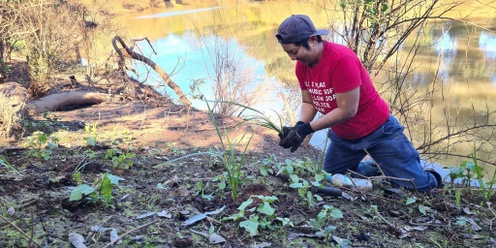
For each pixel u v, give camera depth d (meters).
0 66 9.99
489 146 7.02
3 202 2.48
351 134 3.71
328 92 3.32
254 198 2.82
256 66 10.10
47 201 2.52
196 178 3.33
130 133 5.91
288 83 9.80
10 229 2.17
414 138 7.15
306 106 3.76
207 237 2.34
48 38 10.57
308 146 6.03
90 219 2.40
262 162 3.95
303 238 2.47
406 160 3.68
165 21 19.94
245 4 16.88
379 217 2.97
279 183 3.34
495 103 7.99
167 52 13.63
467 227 2.96
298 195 3.07
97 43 14.70
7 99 5.96
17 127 5.06
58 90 9.65
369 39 6.83
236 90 9.17
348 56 3.18
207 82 9.78
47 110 7.47
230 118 7.39
